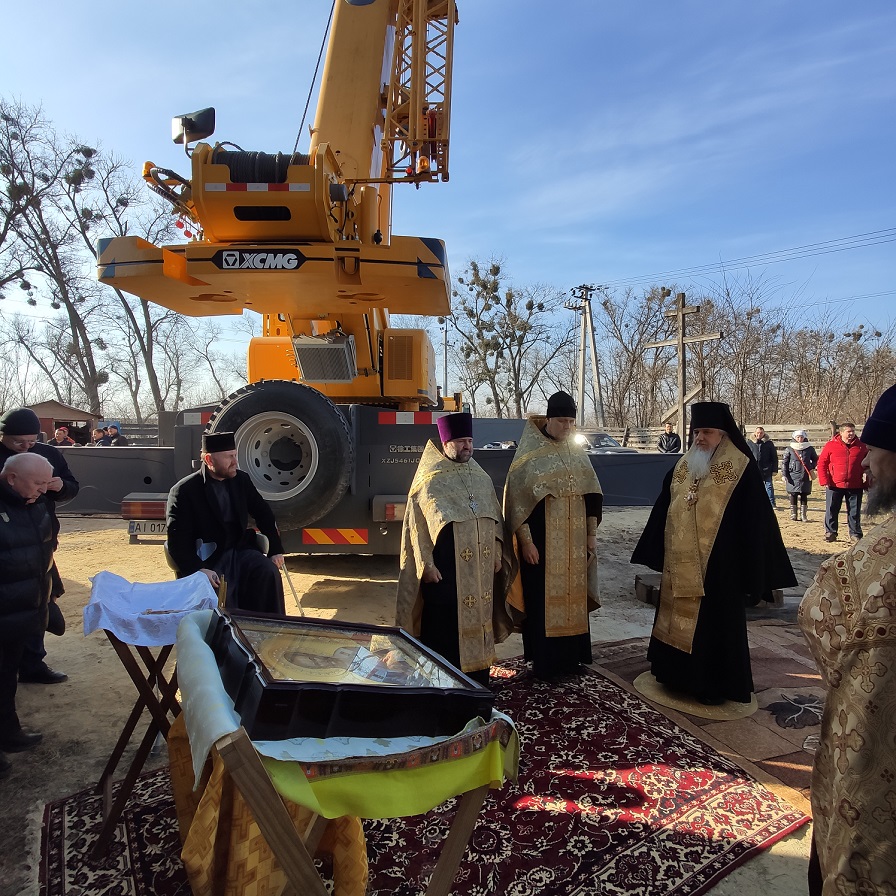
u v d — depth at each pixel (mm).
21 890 2291
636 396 43406
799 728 3508
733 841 2537
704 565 3701
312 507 5254
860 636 1323
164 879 2318
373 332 7008
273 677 1586
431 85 6469
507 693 3969
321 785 1496
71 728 3506
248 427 5297
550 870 2373
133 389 39375
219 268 4918
